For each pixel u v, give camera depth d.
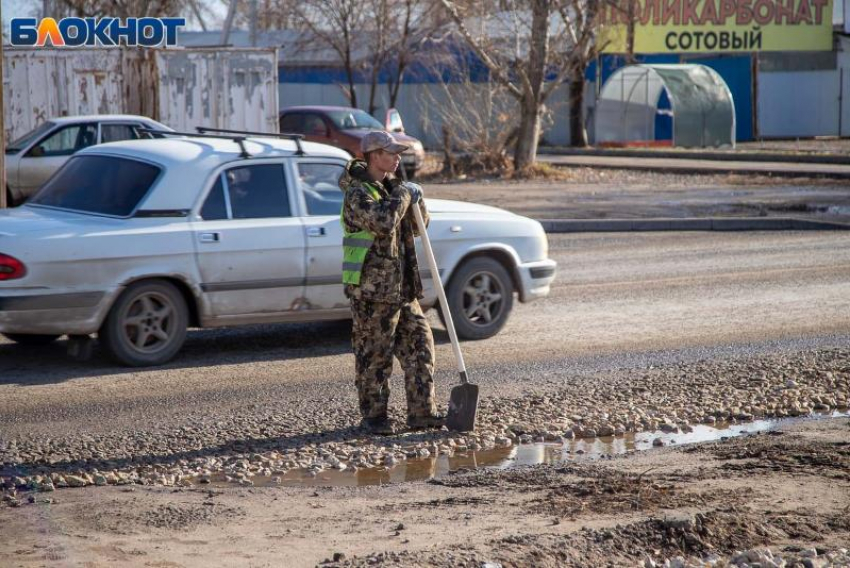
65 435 18.14
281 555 12.18
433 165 82.50
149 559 12.05
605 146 113.62
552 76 114.62
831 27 121.69
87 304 22.08
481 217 26.34
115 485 15.69
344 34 103.75
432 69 103.00
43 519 13.70
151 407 19.98
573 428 19.00
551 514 13.72
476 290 26.34
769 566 11.66
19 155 46.28
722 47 122.12
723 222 50.72
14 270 21.45
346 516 13.88
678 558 11.93
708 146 109.81
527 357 24.62
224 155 23.86
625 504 14.06
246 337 26.52
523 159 78.25
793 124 126.19
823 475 15.56
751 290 33.84
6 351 24.50
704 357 24.69
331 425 18.98
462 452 17.80
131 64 55.16
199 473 16.36
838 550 12.28
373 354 18.30
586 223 50.25
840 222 50.78
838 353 24.95
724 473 15.75
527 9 85.75
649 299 32.28
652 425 19.31
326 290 24.41
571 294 33.12
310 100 120.12
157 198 23.02
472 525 13.30
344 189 17.84
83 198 23.78
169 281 23.05
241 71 57.09
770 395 21.33
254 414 19.62
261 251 23.61
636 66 110.88
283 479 16.16
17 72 53.88
